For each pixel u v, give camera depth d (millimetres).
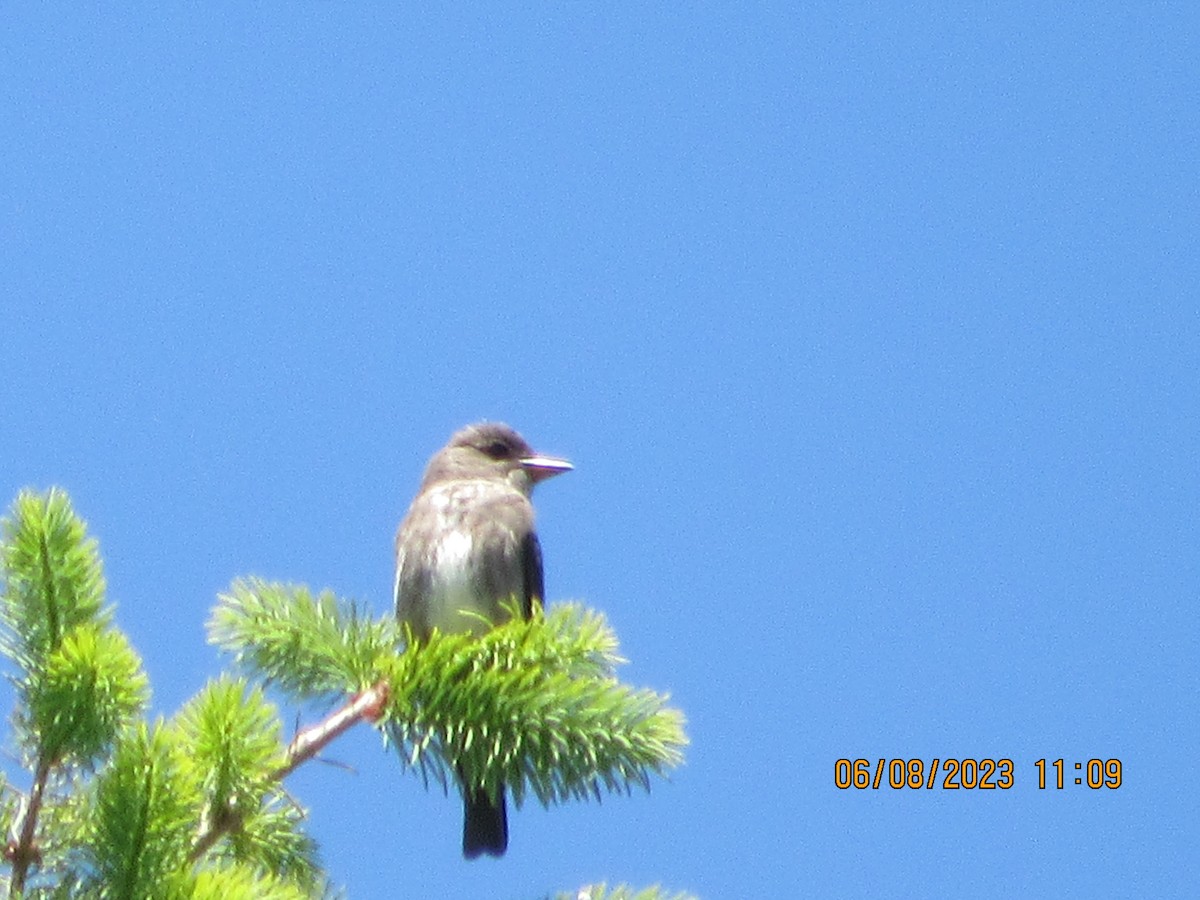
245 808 6914
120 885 6281
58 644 7469
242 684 6965
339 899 7285
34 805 6852
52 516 7543
